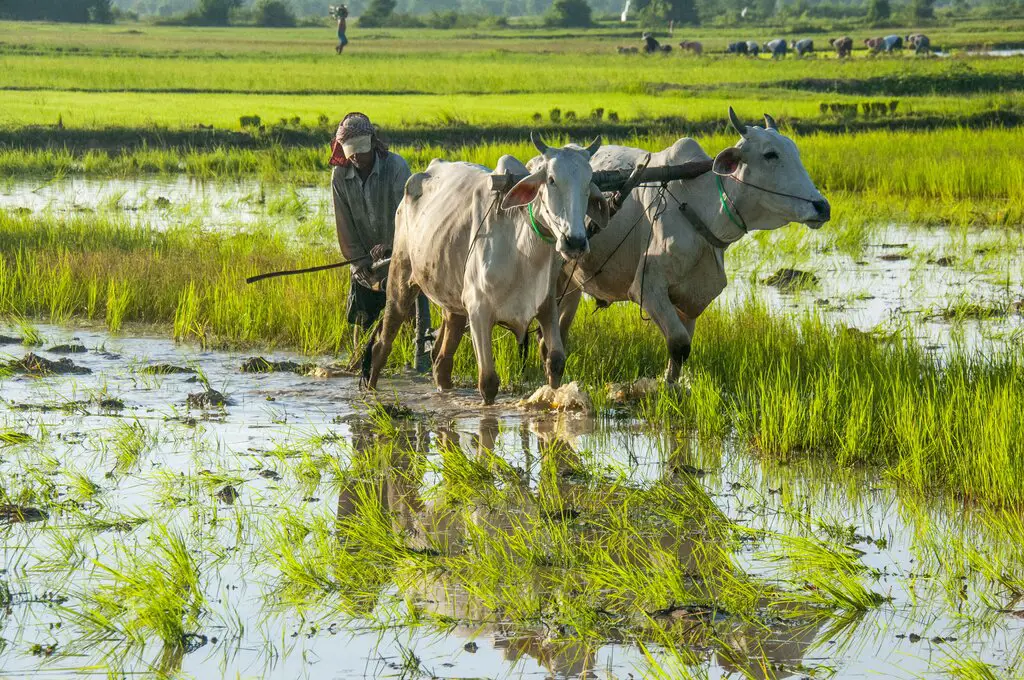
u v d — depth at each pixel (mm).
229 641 9633
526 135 60062
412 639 9695
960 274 27938
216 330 21656
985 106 72938
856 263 29609
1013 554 11305
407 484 13703
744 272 28469
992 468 12969
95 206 39812
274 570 11102
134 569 10766
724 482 13766
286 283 23312
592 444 15250
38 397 17219
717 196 16109
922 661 9250
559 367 16000
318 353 20500
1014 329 21766
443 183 16609
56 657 9297
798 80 96188
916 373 16891
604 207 14945
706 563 11227
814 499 13141
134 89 84875
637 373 18297
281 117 63062
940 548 11562
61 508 12609
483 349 16062
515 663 9242
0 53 125312
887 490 13453
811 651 9422
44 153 52406
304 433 15664
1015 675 8945
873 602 10344
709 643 9547
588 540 11844
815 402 15352
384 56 141625
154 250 28203
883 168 45031
